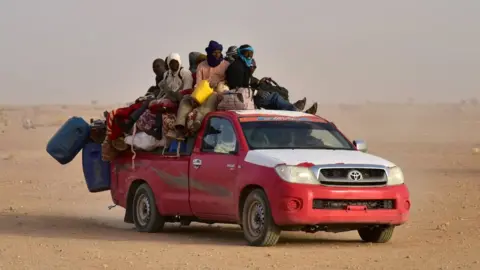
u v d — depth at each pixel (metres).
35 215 23.30
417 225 19.89
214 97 18.02
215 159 17.06
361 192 15.59
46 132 77.88
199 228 20.41
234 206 16.53
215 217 17.17
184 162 17.86
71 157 20.91
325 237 18.08
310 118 17.73
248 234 16.27
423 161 45.94
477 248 15.66
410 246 16.19
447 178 34.72
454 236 17.62
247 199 16.17
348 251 15.42
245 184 16.14
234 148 16.78
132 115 19.19
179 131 18.05
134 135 19.08
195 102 17.84
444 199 26.41
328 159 15.79
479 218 21.23
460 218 21.27
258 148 16.48
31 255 15.16
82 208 25.66
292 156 15.84
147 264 14.02
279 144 16.75
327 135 17.44
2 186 32.66
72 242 17.03
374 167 15.90
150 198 18.86
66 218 22.62
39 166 43.22
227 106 17.89
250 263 13.99
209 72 19.25
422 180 33.91
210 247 16.06
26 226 20.39
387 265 13.74
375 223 15.80
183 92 18.89
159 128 18.73
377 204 15.83
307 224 15.40
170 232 19.27
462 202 25.42
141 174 19.14
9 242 17.02
